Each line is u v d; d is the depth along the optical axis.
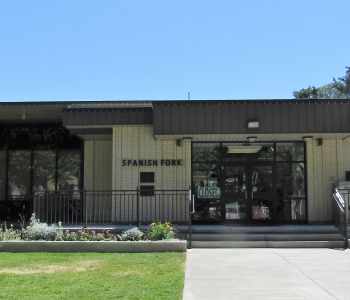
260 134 16.64
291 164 18.14
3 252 13.52
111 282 9.32
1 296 8.14
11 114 19.56
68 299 7.93
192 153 18.09
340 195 16.12
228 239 15.18
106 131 18.86
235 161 18.14
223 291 8.88
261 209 18.03
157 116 16.50
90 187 20.05
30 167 21.62
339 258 12.66
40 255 12.91
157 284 9.15
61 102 18.30
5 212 21.30
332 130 16.39
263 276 10.27
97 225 16.84
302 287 9.22
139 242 13.59
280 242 14.81
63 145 21.56
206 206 17.98
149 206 17.70
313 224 17.34
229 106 16.47
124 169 17.91
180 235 15.40
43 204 18.11
